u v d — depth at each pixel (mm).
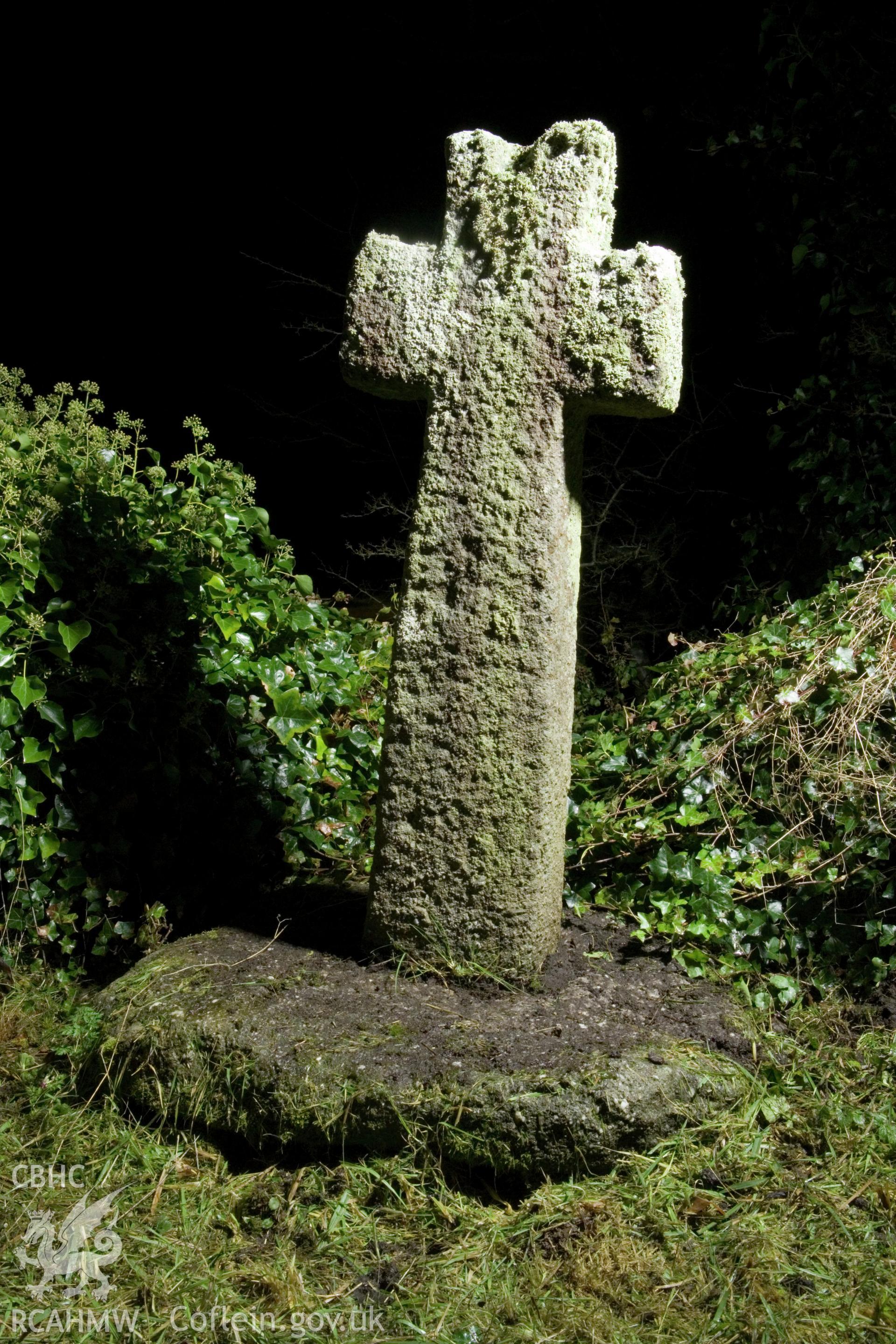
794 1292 2225
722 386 6113
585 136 2834
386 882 2979
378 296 2959
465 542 2889
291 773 3861
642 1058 2594
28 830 3398
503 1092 2453
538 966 2982
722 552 6098
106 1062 2797
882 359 5047
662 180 6438
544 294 2838
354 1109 2498
